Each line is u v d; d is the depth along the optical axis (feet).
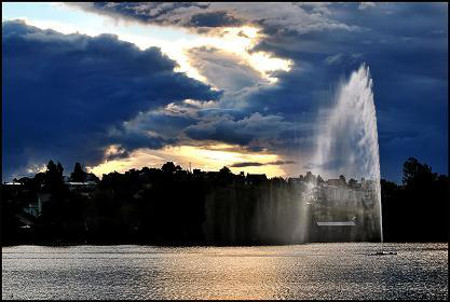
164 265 554.46
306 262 566.77
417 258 593.42
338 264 545.44
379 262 560.61
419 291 393.50
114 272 507.71
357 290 398.83
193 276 474.49
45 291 407.85
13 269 538.47
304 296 377.30
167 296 382.22
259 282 437.58
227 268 524.11
